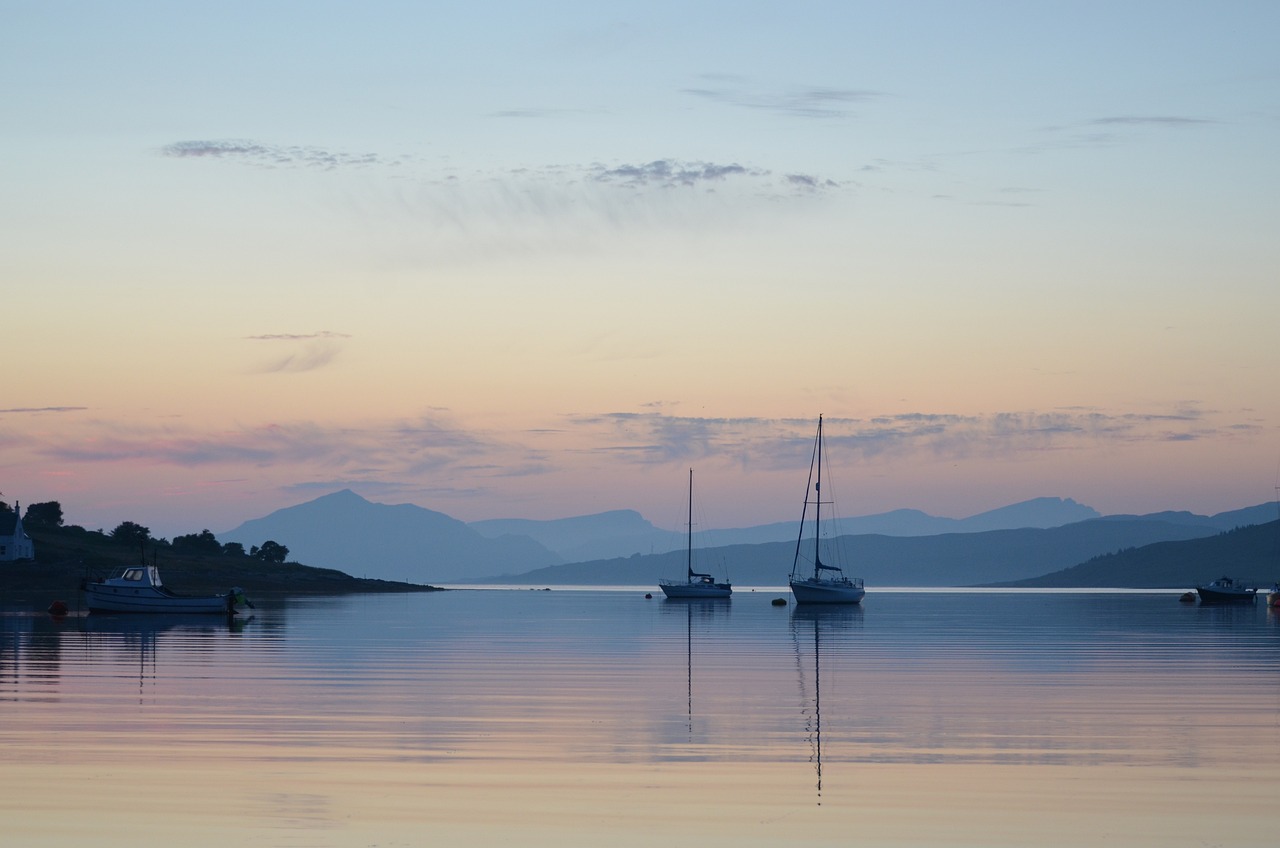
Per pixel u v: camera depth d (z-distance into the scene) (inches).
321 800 730.8
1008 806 727.7
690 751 900.6
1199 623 2997.0
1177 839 658.8
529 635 2322.8
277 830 660.7
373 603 4367.6
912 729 1013.2
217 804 716.7
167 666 1525.6
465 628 2581.2
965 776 812.6
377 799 735.1
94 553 5182.1
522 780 792.3
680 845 641.6
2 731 970.1
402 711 1106.1
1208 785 786.2
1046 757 880.3
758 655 1808.6
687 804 729.6
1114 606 4744.1
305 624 2650.1
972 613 3777.1
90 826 665.0
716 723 1043.9
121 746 900.6
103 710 1095.6
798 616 3464.6
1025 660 1718.8
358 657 1706.4
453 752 888.3
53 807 706.8
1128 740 956.6
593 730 997.8
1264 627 2768.2
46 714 1067.3
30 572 4456.2
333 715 1075.9
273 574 5836.6
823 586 4488.2
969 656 1797.5
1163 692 1289.4
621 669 1549.0
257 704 1147.3
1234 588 5216.5
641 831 667.4
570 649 1921.8
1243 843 652.1
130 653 1732.3
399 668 1534.2
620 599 5831.7
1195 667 1601.9
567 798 742.5
